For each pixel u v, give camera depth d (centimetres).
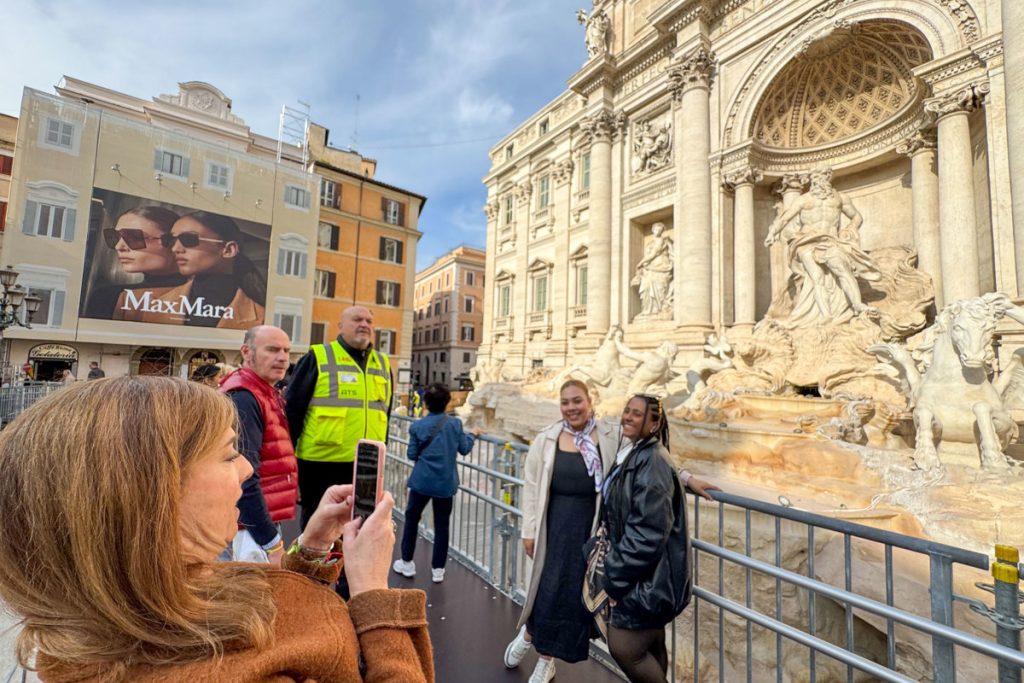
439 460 450
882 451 656
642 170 2027
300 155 3078
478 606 413
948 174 1156
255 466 262
